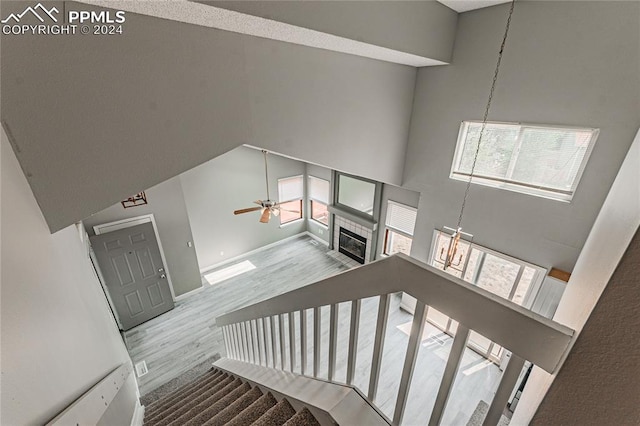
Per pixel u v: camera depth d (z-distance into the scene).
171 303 5.31
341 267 6.64
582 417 0.49
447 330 4.48
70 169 1.40
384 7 2.21
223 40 1.78
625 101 2.48
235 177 6.37
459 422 3.27
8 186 1.10
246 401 1.69
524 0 2.77
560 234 3.13
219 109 1.89
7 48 1.14
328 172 6.92
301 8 1.66
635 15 2.29
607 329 0.44
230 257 6.82
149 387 3.84
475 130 3.55
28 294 1.08
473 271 4.08
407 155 4.16
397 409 0.93
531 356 0.55
